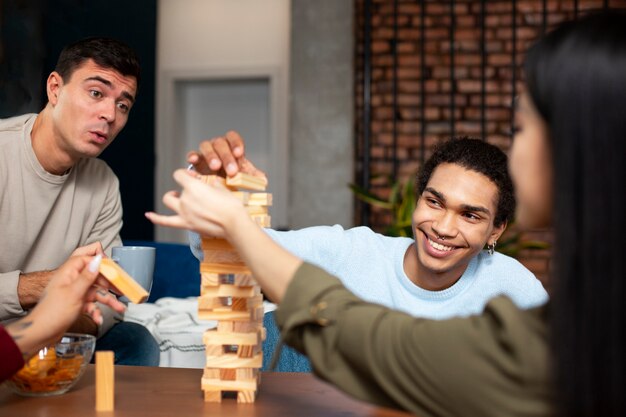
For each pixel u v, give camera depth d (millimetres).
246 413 1083
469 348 773
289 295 897
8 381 1166
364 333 836
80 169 2004
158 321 2477
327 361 869
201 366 2307
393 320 837
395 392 812
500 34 4973
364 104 4590
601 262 679
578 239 694
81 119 1800
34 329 1073
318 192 4914
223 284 1145
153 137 5352
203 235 1135
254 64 5875
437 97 5035
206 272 1139
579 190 697
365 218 4793
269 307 2193
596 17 739
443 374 776
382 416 1079
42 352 1152
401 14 5047
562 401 697
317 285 893
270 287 931
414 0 5031
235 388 1137
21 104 3945
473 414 768
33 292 1676
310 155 4926
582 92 702
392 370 808
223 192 973
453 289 1626
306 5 4934
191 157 1278
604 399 679
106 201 2070
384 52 5070
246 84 6141
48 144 1852
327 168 4906
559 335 698
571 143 703
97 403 1091
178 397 1166
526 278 1659
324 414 1084
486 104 5004
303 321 873
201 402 1140
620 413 679
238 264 1131
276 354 897
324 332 872
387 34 5059
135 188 5090
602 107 692
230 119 6180
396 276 1656
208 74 5941
